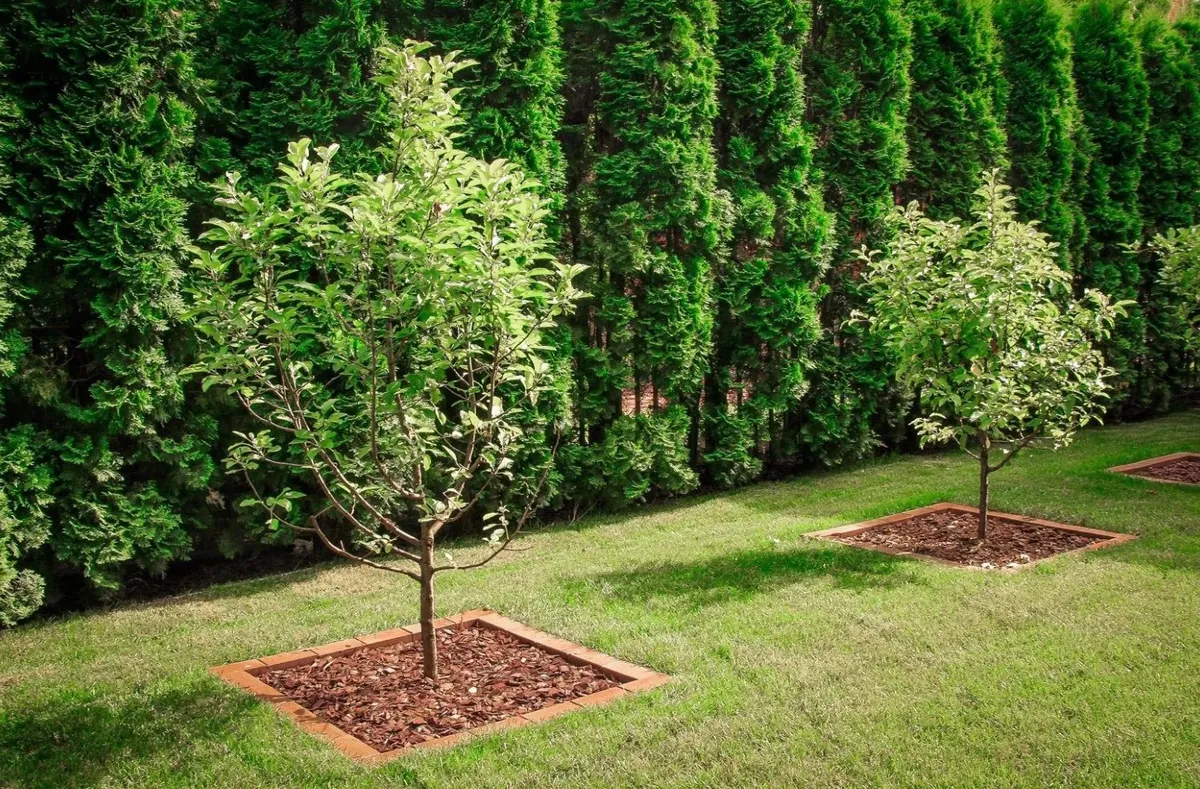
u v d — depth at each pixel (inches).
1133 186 474.3
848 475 371.6
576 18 313.7
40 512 217.5
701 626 193.0
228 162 249.0
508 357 171.2
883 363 383.9
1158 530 259.9
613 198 315.0
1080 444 418.0
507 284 155.1
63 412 223.3
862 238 379.9
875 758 134.2
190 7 247.4
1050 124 434.3
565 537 285.7
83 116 218.4
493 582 234.4
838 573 229.9
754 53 338.3
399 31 273.1
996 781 127.2
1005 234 237.8
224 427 254.5
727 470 348.8
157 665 184.4
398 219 148.3
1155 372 499.2
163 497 243.0
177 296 233.1
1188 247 355.9
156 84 232.1
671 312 318.3
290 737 147.2
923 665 168.2
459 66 158.1
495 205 153.9
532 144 286.5
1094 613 193.0
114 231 222.2
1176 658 168.1
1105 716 145.6
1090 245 467.2
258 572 264.4
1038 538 261.0
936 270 249.1
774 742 140.3
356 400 249.8
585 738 142.6
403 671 176.6
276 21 259.4
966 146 400.8
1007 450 405.7
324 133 256.1
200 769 137.9
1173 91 496.7
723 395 352.2
